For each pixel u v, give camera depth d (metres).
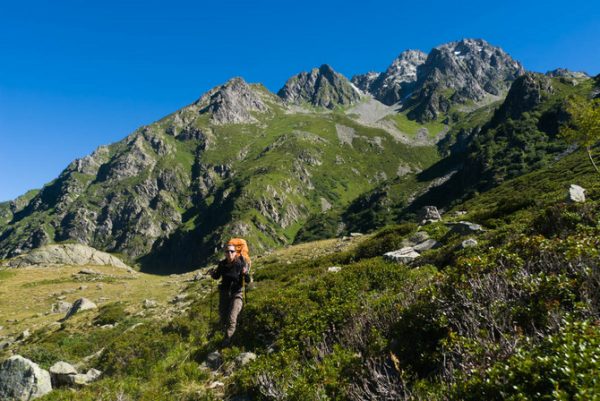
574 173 53.97
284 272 29.92
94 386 11.93
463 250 14.38
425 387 4.82
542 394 3.60
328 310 9.53
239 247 9.73
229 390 8.20
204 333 15.08
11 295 50.53
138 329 17.58
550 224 12.00
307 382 6.52
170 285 46.12
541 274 5.89
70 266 77.56
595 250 6.18
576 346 3.78
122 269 81.75
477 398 3.96
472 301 6.01
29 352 18.81
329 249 43.56
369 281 12.88
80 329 27.95
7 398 12.67
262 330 10.88
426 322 6.41
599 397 3.03
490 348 4.59
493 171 168.38
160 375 11.27
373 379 5.55
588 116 34.62
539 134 179.50
